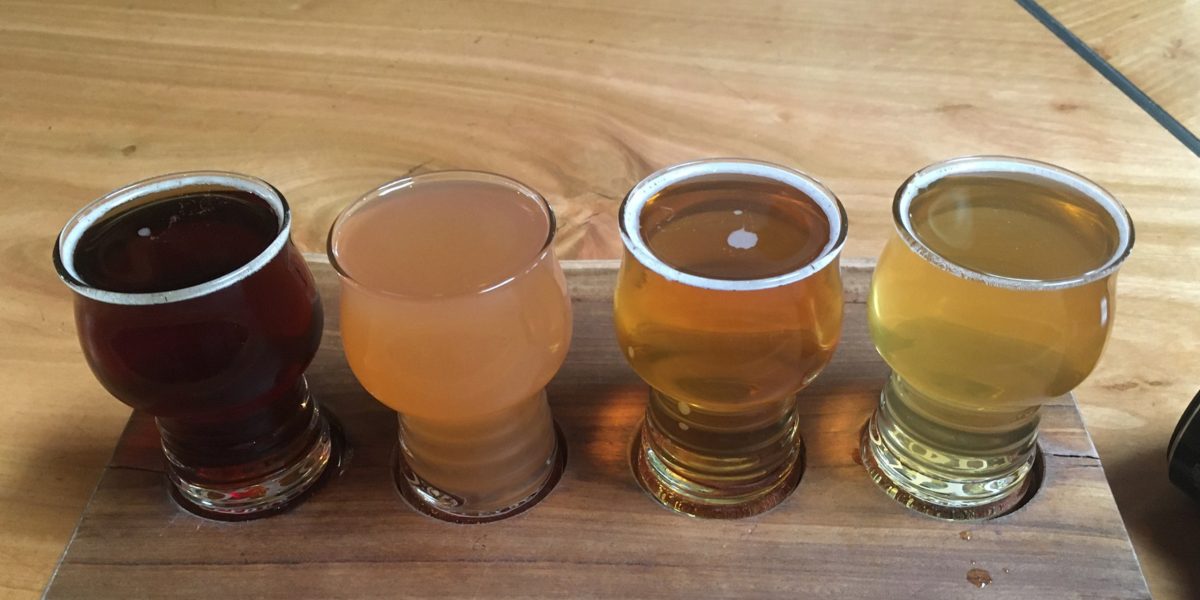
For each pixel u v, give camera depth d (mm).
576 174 823
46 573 528
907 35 994
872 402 595
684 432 513
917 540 515
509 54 974
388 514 534
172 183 516
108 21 1026
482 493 522
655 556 508
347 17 1032
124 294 430
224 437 506
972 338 435
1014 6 1031
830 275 453
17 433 599
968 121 873
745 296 418
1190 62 934
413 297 424
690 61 963
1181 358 649
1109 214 465
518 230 472
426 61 967
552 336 472
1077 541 512
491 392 457
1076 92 903
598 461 561
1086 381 637
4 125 883
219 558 510
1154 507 566
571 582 496
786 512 531
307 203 791
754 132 869
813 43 985
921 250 437
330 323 642
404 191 493
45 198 797
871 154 839
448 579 499
